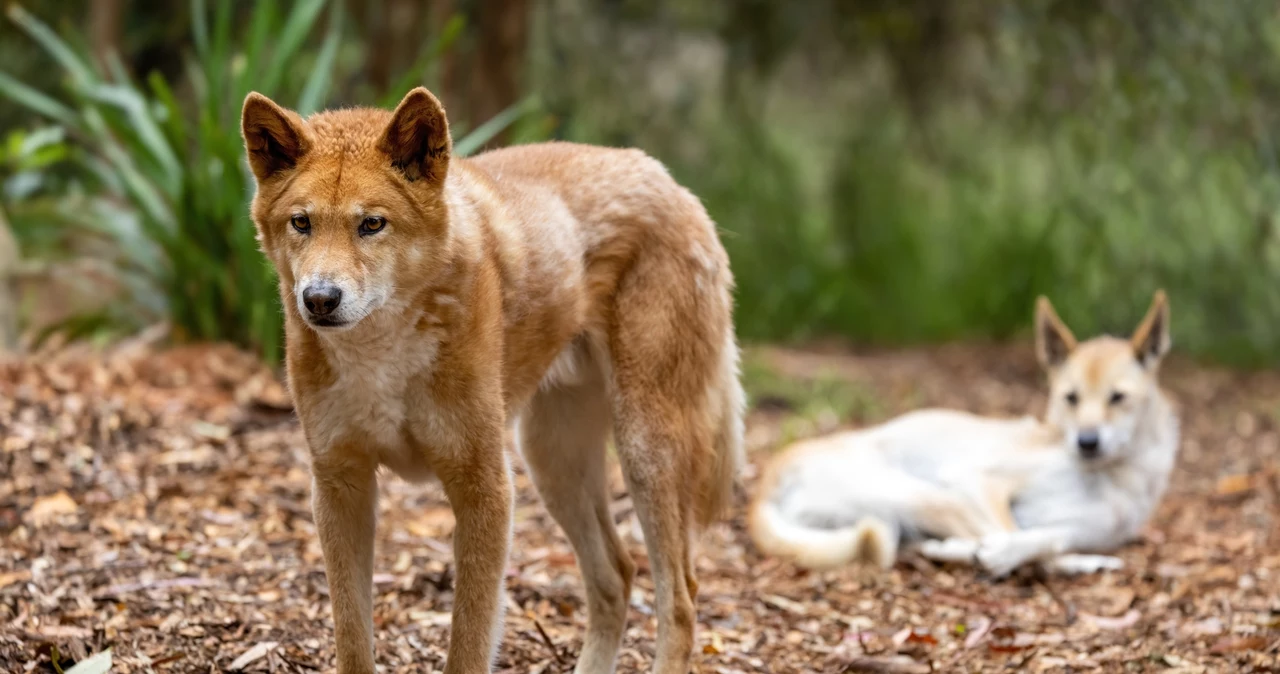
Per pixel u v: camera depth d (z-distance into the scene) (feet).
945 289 75.25
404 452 19.90
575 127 67.72
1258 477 41.57
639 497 22.58
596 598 23.47
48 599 23.52
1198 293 67.46
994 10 67.36
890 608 28.32
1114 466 34.50
